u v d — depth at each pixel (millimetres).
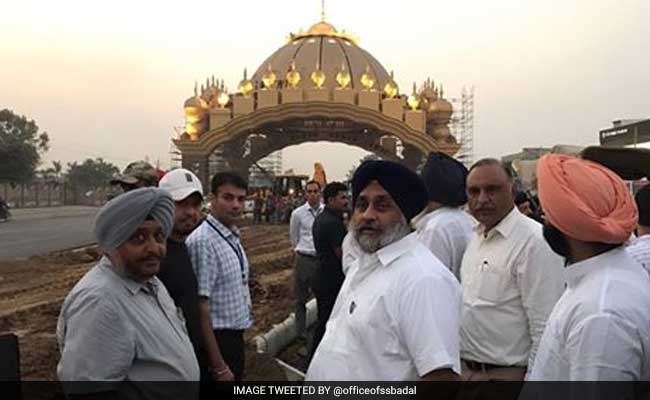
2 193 76938
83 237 31469
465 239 4586
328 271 7734
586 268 2236
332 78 69562
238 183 4590
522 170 14672
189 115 58406
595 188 2240
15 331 10617
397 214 2631
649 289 2160
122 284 2900
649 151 2863
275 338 8727
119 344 2752
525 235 3682
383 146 68688
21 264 19625
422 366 2348
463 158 64562
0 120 93500
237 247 4652
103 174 136375
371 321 2510
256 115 56344
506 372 3654
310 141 68750
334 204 7715
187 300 3965
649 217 4152
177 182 4000
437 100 59594
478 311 3803
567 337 2145
